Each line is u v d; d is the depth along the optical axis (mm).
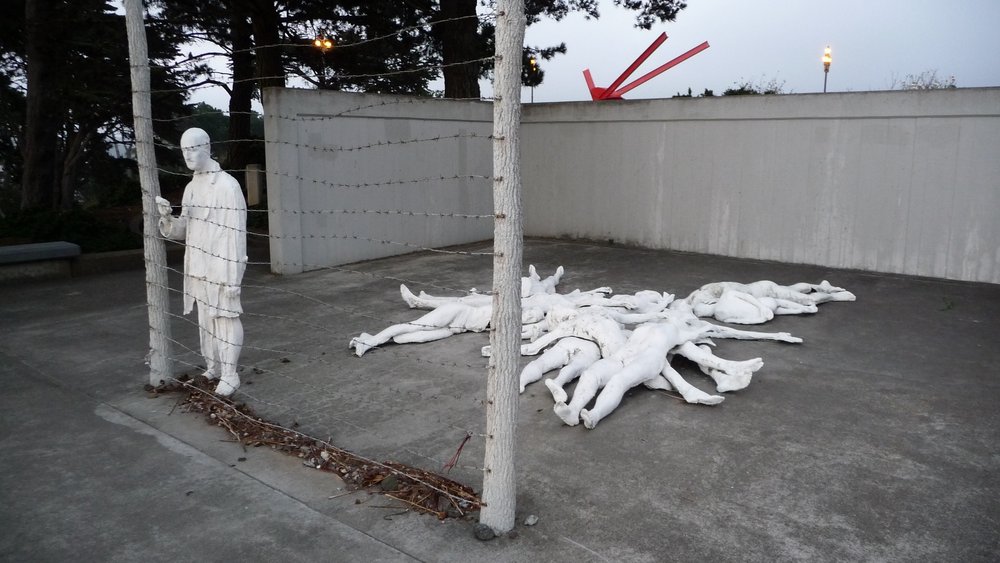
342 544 3549
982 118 9805
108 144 19922
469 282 10180
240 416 5168
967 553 3402
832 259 11305
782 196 11617
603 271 10953
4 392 5828
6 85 16781
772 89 14797
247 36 17297
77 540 3615
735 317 7719
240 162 18156
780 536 3562
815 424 5008
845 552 3418
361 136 11594
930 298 9055
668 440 4742
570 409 4758
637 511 3820
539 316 7207
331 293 9469
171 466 4453
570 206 14258
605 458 4473
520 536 3584
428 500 3932
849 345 6961
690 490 4051
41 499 4039
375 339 6785
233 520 3795
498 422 3500
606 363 5402
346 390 5758
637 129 13062
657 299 7871
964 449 4582
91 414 5348
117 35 14461
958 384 5832
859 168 10852
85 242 11742
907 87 16734
